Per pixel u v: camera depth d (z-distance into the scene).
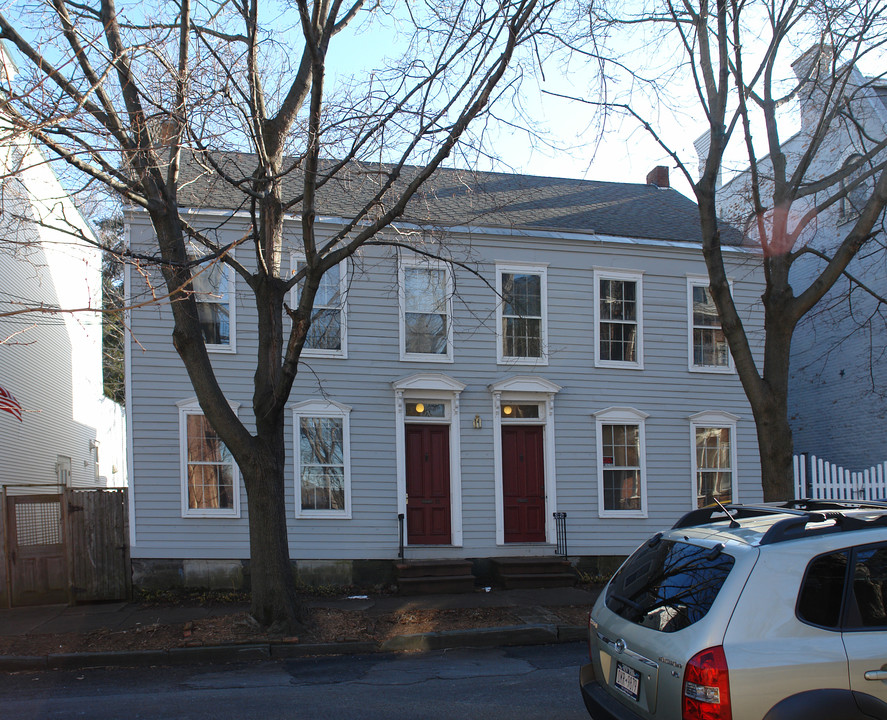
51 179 17.12
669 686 3.82
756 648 3.69
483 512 14.01
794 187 10.09
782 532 4.07
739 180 18.97
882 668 3.77
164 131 10.38
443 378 13.93
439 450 14.20
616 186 19.69
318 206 14.22
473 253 14.55
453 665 8.47
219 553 12.72
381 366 13.88
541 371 14.68
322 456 13.46
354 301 13.85
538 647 9.53
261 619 9.44
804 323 19.72
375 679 7.82
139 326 12.82
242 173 10.26
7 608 11.84
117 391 28.30
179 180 13.24
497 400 14.30
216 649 8.80
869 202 8.95
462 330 14.38
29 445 16.23
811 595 3.89
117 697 7.21
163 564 12.48
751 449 15.83
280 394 9.25
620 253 15.45
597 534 14.56
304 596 12.47
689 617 3.96
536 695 7.06
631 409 15.06
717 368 15.81
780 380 9.27
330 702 6.91
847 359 18.38
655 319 15.53
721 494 15.55
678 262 15.82
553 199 17.38
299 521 13.18
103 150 8.26
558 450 14.58
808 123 16.03
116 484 24.89
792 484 9.11
